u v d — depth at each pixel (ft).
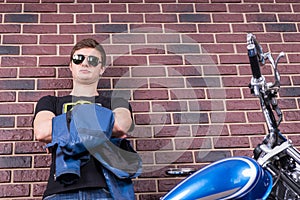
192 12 8.04
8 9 7.59
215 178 3.78
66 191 4.78
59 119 4.97
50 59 7.26
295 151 4.18
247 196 3.67
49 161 6.54
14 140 6.60
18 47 7.29
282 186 4.16
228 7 8.19
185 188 3.83
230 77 7.52
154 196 6.49
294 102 7.45
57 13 7.68
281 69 7.72
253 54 4.52
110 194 4.89
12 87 6.95
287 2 8.41
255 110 7.29
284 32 8.09
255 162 3.89
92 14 7.75
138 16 7.86
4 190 6.26
